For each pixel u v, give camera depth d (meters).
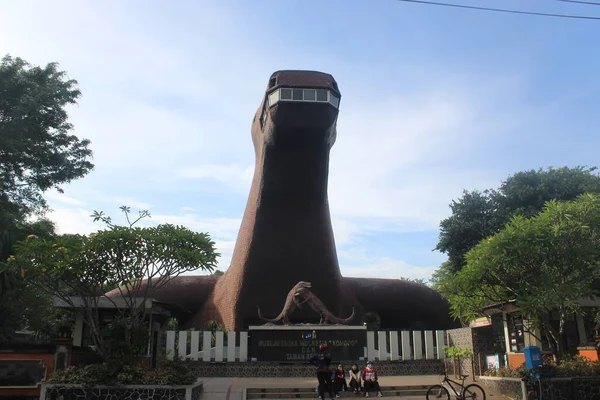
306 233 27.98
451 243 36.91
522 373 14.08
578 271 15.14
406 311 33.75
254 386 16.89
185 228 15.30
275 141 25.83
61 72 28.41
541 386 13.55
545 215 14.98
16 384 14.20
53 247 14.29
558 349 15.41
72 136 29.08
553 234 14.43
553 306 14.69
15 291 22.03
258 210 27.55
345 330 22.58
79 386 13.08
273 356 21.94
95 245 13.97
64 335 16.73
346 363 21.92
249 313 27.52
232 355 21.58
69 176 28.64
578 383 13.85
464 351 19.12
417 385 16.84
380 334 22.58
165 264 14.87
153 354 19.17
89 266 14.38
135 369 13.73
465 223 36.56
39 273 14.20
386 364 21.92
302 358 21.98
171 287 31.83
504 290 16.94
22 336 32.47
